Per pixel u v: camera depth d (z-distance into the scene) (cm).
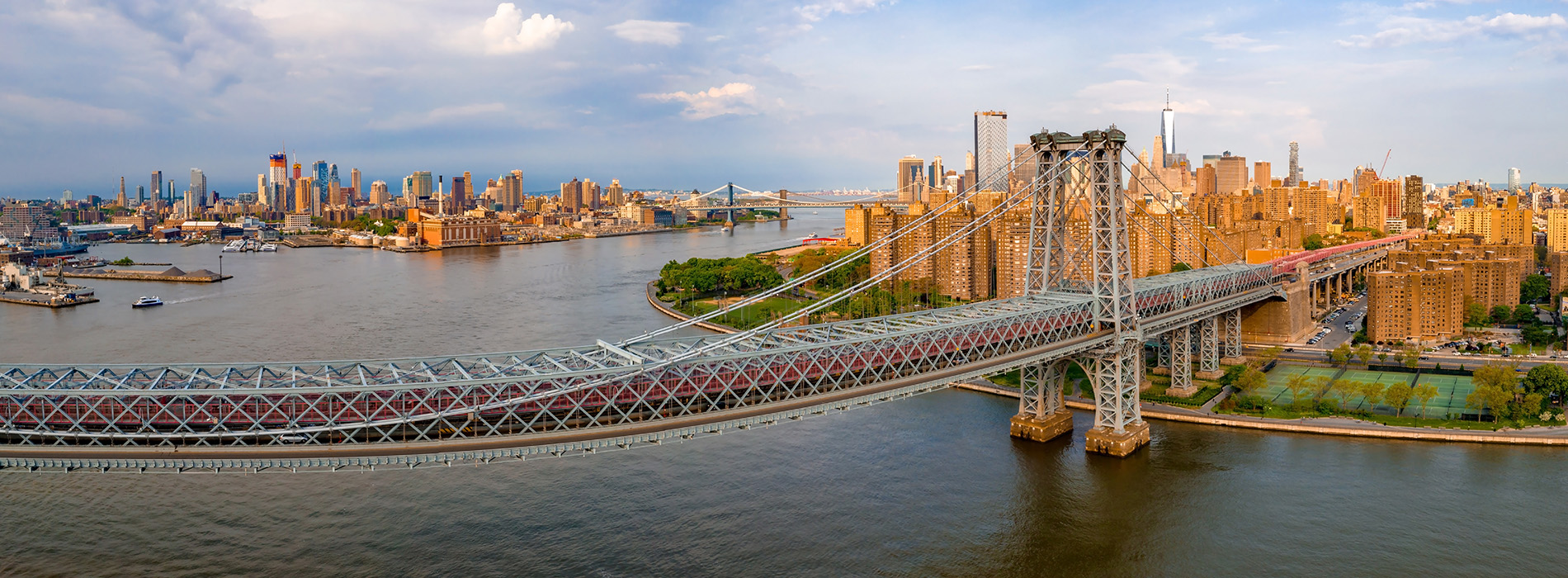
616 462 15538
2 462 10019
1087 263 19675
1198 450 15950
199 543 12406
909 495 14088
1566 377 17325
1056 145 16512
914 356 13675
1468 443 16075
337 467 10269
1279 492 14025
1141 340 16300
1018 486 14412
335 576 11500
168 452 10300
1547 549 12056
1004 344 14412
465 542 12488
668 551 12238
